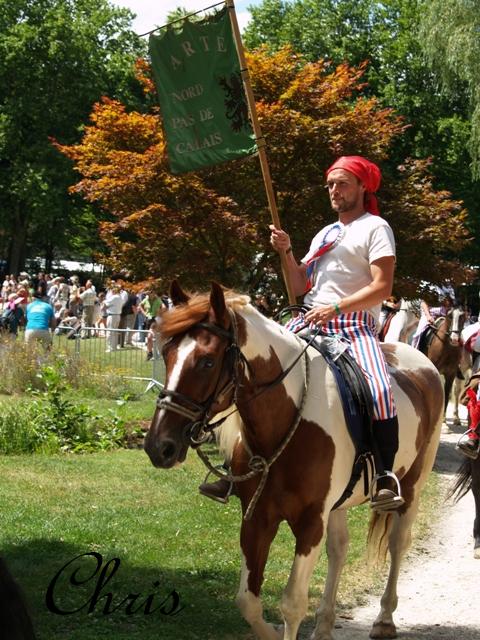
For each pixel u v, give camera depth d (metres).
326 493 4.84
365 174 5.39
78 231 45.53
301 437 4.81
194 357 4.32
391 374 5.76
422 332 15.04
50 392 12.24
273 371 4.75
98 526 7.60
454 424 16.23
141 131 11.99
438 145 39.56
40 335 17.36
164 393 4.29
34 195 40.69
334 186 5.41
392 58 39.72
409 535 5.95
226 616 5.71
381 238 5.22
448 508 9.61
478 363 9.23
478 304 32.25
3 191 42.72
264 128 11.24
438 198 12.33
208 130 6.34
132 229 11.79
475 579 7.07
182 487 9.44
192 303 4.48
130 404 15.52
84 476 9.77
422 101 38.94
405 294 12.21
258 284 12.45
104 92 43.12
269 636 4.93
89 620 5.46
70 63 42.81
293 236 11.91
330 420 4.88
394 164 38.94
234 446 5.00
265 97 11.95
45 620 5.40
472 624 6.05
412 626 6.00
